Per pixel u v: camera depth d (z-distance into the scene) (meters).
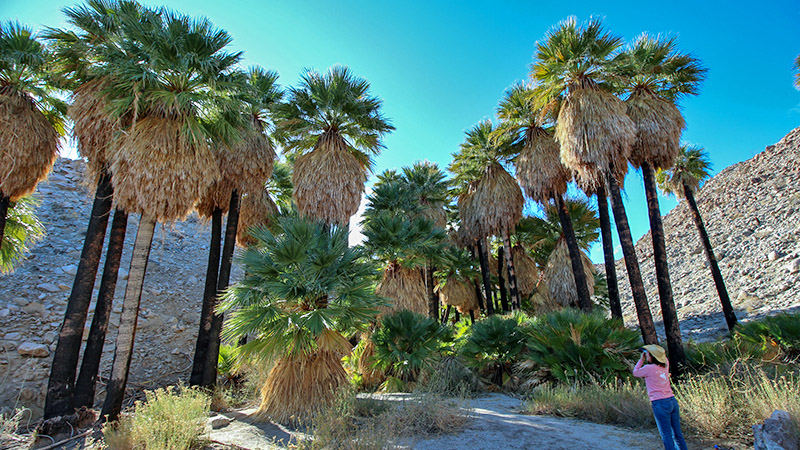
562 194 12.39
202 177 7.64
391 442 4.44
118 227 7.94
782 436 3.29
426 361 9.45
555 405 6.38
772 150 44.34
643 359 4.12
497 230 15.11
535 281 17.98
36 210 20.73
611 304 11.10
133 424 4.97
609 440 4.57
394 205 14.16
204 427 5.57
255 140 10.70
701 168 16.42
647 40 10.16
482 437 4.77
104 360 11.61
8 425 6.27
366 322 7.82
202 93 7.93
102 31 7.86
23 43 7.66
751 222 30.19
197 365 9.53
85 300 7.37
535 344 8.69
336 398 6.12
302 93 11.09
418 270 12.67
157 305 15.88
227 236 10.46
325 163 10.43
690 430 4.63
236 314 7.12
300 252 7.52
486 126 15.21
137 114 7.52
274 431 5.90
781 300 16.75
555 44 10.12
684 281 27.22
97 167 7.80
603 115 9.10
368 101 11.30
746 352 7.37
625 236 9.27
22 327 11.52
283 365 7.20
